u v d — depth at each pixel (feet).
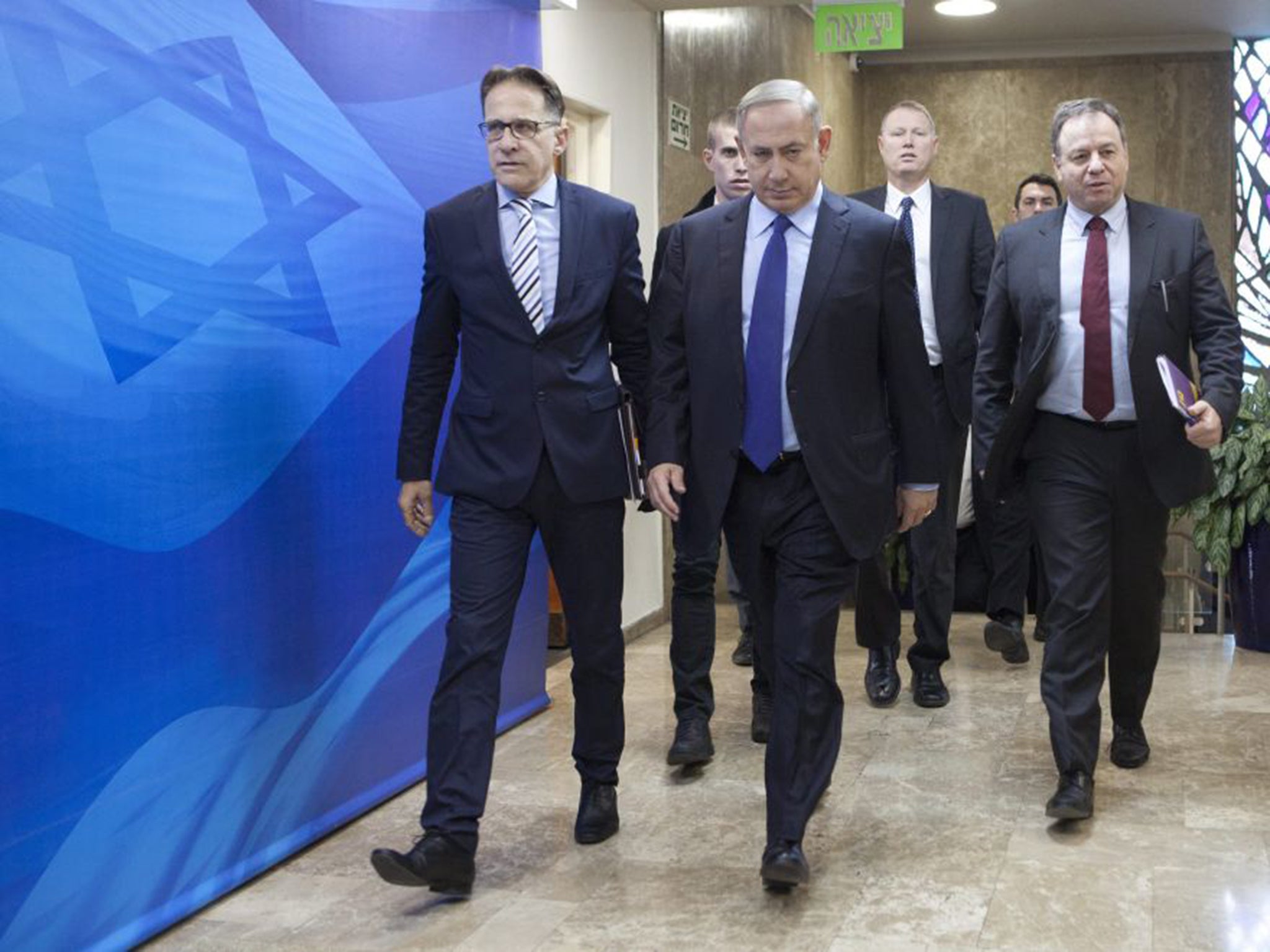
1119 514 11.82
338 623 11.63
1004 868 10.51
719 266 10.12
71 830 8.69
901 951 9.03
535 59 15.37
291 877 10.62
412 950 9.20
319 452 11.31
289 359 10.86
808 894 10.05
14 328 8.16
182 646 9.67
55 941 8.60
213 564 10.01
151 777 9.41
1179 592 22.04
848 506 9.79
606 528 10.78
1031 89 35.88
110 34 8.93
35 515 8.34
